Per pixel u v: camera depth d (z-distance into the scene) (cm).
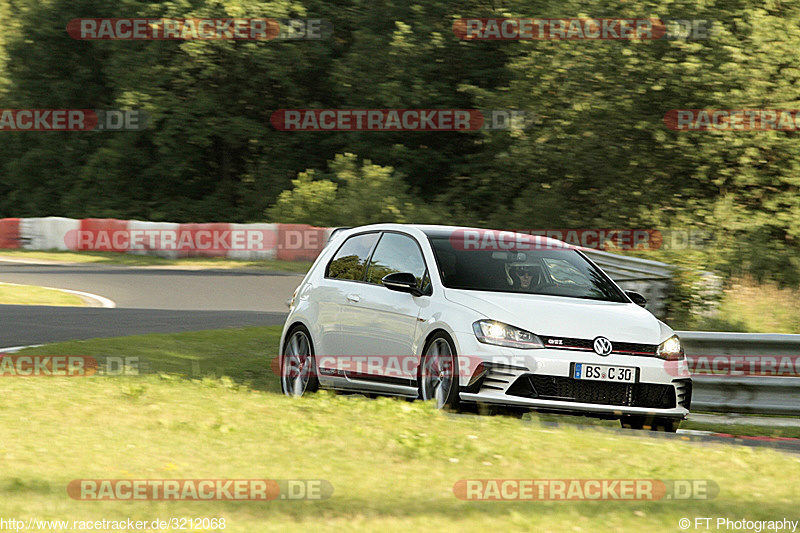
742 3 10738
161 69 14800
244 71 14900
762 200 10888
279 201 12206
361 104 14812
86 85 16600
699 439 2919
